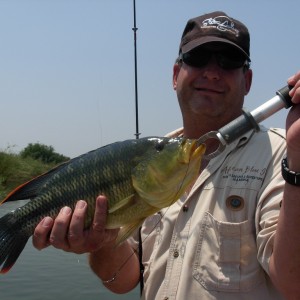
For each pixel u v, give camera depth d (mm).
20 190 734
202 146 681
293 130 535
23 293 1828
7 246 726
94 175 695
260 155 765
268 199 706
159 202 697
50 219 692
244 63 911
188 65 910
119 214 690
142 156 699
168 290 758
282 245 591
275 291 707
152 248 865
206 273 727
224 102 901
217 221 739
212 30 901
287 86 591
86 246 693
